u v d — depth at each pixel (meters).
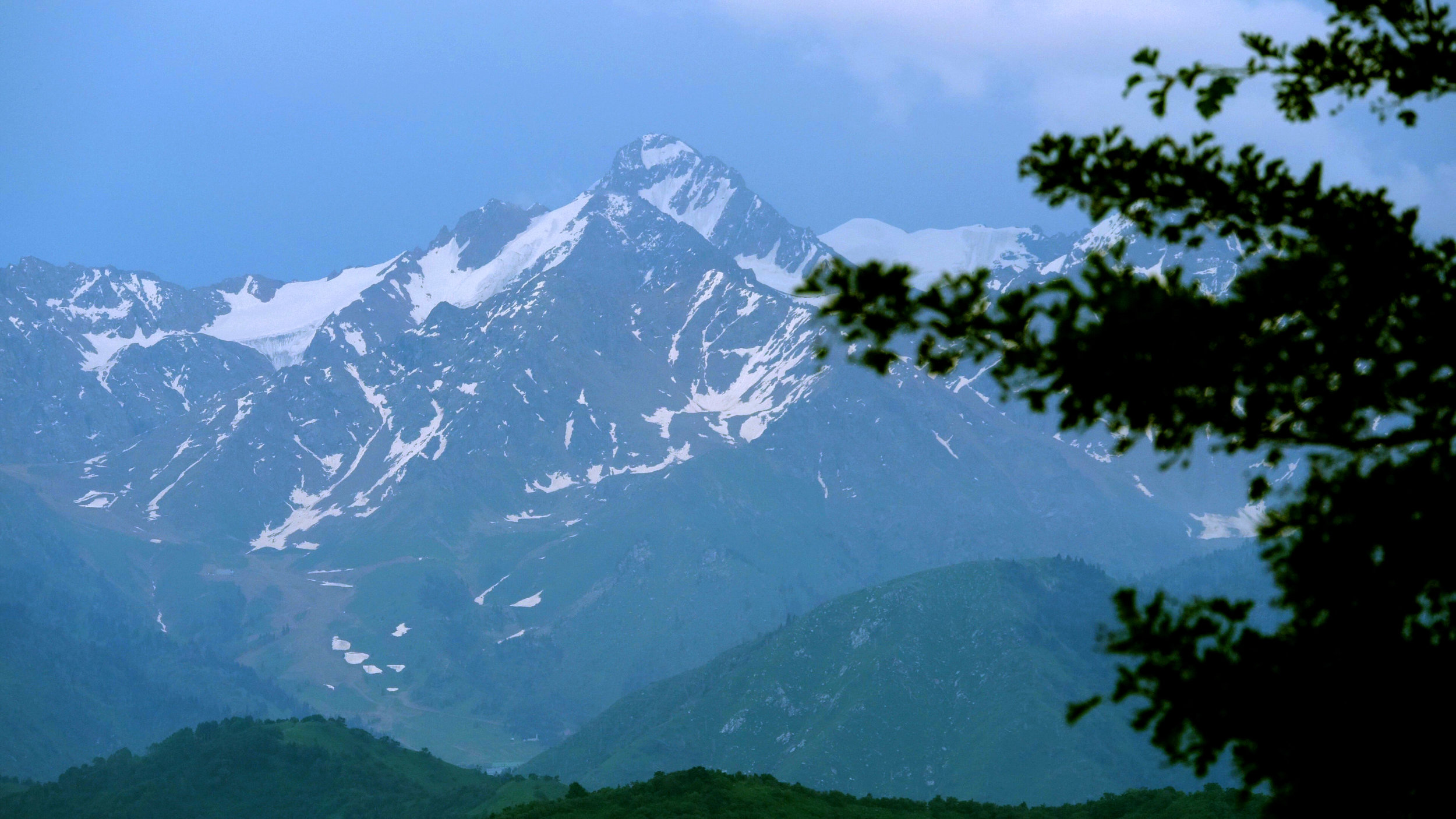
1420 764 20.08
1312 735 20.48
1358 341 21.14
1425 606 21.23
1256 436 21.53
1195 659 21.28
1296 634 21.34
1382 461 21.42
